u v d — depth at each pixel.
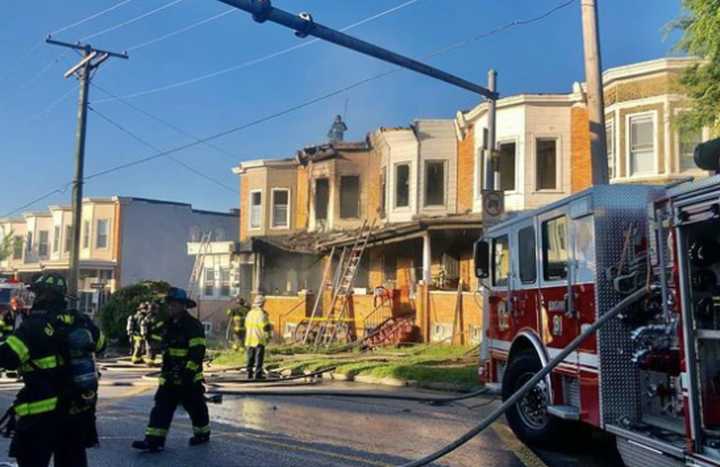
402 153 25.27
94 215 42.12
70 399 4.70
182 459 6.86
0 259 49.56
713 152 5.30
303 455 7.02
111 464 6.66
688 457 4.61
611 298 5.91
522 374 7.41
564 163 20.66
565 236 6.57
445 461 6.76
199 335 7.39
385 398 11.12
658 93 18.47
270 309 25.55
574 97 20.52
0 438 7.42
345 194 27.86
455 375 12.71
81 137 22.09
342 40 10.08
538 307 7.10
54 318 4.73
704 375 4.66
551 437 7.00
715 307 4.70
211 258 33.66
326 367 14.72
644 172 18.62
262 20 9.12
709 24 10.05
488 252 8.62
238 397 11.41
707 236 4.82
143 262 42.22
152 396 11.49
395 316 21.25
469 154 23.59
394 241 23.06
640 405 5.74
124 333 23.30
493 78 13.15
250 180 31.14
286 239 28.00
